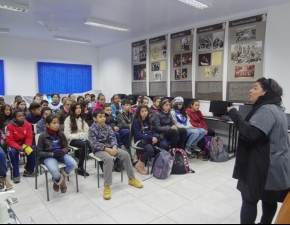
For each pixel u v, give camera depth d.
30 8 4.15
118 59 7.41
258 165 1.54
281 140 1.51
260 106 1.55
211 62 4.83
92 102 6.02
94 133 2.79
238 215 2.16
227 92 4.60
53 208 2.26
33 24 5.23
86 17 4.62
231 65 4.51
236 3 3.83
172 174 3.21
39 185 2.81
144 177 3.09
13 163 2.86
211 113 4.89
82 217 2.10
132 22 5.02
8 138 2.91
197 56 5.07
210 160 3.88
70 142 3.16
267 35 3.99
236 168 1.69
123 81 7.30
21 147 2.89
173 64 5.61
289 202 1.57
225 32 4.56
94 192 2.63
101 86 8.31
